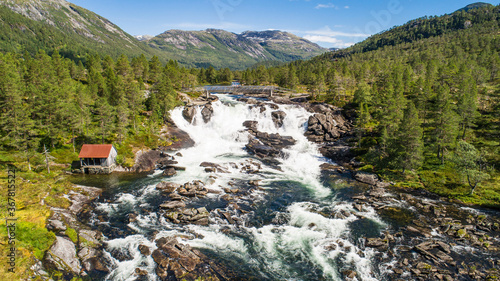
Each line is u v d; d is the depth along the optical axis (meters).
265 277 36.47
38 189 55.16
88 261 37.34
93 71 140.50
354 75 164.75
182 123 112.69
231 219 50.59
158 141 94.38
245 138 102.94
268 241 44.56
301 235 46.38
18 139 67.50
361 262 39.66
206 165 79.06
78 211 51.97
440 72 129.12
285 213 53.84
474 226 49.41
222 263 38.75
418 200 60.44
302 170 79.56
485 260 39.88
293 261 39.78
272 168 80.50
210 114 115.12
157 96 114.25
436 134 75.69
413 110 74.25
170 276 35.44
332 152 90.81
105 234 44.56
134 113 97.00
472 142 83.44
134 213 51.91
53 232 41.06
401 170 75.00
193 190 61.72
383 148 78.69
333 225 49.59
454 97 108.38
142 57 169.75
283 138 102.56
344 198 61.53
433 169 74.06
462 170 64.06
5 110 74.12
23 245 36.00
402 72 149.75
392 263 39.44
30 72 106.31
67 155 77.12
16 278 31.31
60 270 34.69
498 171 70.19
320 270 38.00
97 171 72.81
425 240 45.06
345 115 113.12
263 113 116.06
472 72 131.88
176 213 50.94
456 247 43.22
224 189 63.91
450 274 37.00
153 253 39.78
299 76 191.50
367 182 70.62
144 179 69.75
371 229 48.38
